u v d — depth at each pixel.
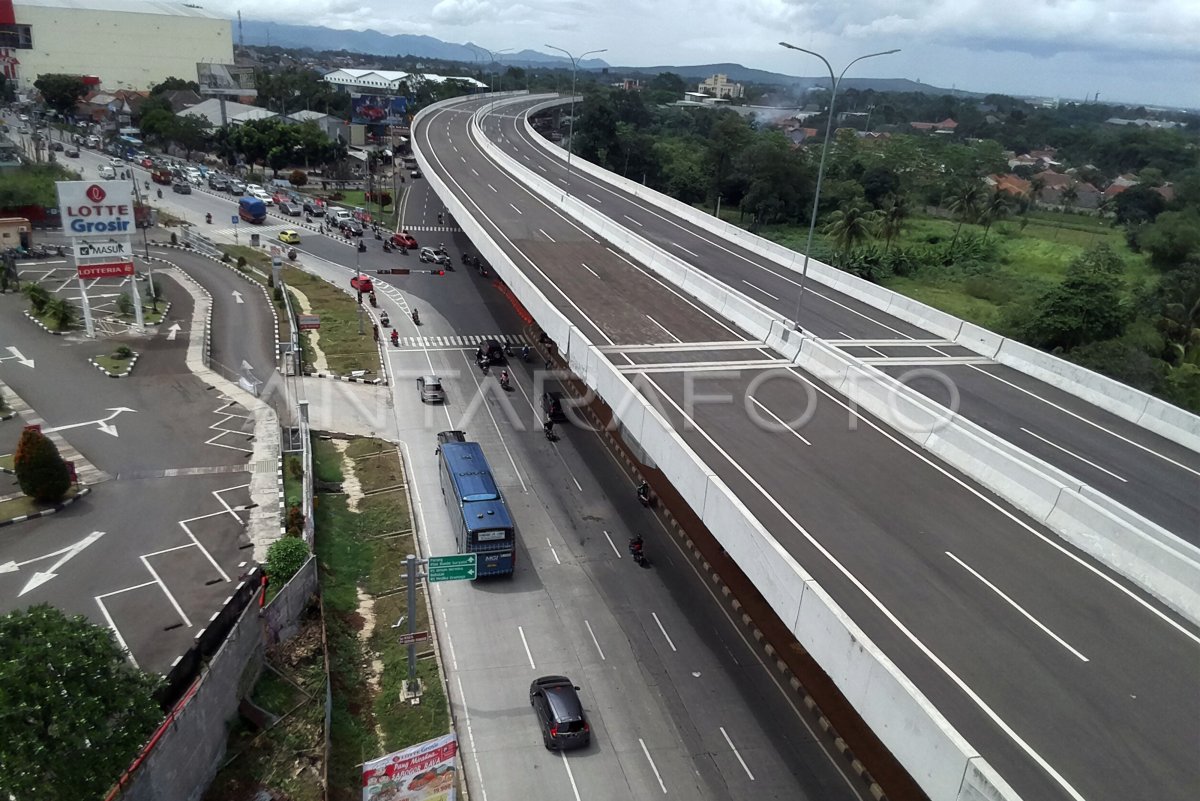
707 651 30.36
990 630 20.66
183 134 128.88
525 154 107.00
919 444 31.62
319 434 45.41
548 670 28.95
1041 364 41.25
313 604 30.70
